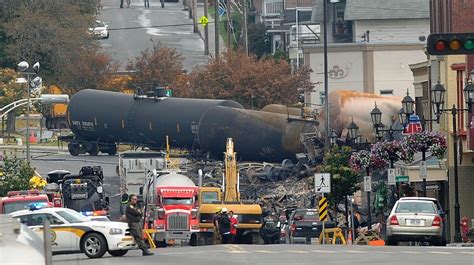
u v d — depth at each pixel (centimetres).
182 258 9756
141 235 10519
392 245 12238
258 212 16338
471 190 16388
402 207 12325
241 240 16338
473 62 15150
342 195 16975
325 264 8581
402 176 15512
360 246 11594
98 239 10406
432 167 16825
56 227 10406
